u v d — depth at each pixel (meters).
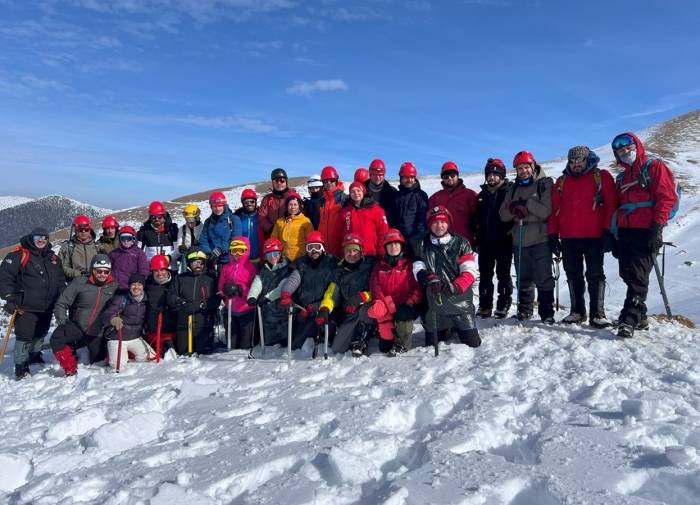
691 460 2.78
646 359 5.00
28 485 3.18
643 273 5.79
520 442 3.45
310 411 4.13
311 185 8.65
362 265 6.41
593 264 6.25
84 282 7.11
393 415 3.97
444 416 3.97
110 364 6.94
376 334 6.38
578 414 3.73
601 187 6.07
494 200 7.06
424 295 5.91
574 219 6.20
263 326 7.14
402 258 6.05
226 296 7.30
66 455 3.55
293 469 3.17
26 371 7.01
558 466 2.90
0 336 11.24
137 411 4.52
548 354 5.38
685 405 3.71
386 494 2.65
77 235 8.40
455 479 2.79
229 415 4.24
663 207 5.48
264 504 2.71
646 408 3.55
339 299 6.54
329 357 6.11
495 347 5.80
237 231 8.20
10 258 7.09
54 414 4.74
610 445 3.14
